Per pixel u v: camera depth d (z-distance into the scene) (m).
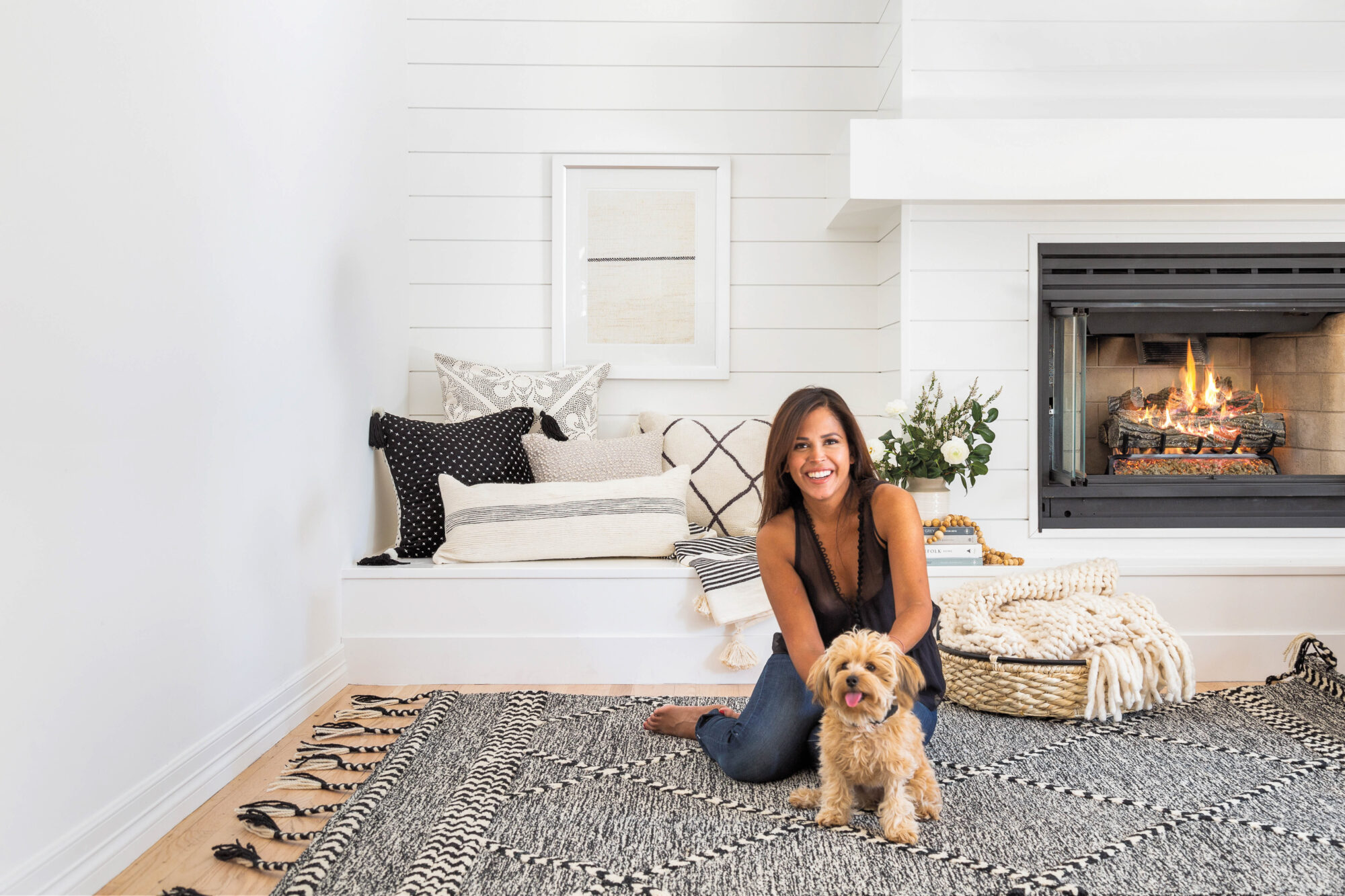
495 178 3.45
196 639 1.82
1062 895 1.40
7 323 1.30
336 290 2.64
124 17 1.59
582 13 3.44
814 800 1.72
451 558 2.68
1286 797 1.76
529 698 2.42
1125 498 3.08
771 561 1.77
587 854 1.54
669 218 3.45
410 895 1.40
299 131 2.37
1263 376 3.25
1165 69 3.03
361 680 2.65
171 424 1.73
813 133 3.45
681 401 3.48
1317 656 2.48
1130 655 2.21
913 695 1.53
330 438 2.58
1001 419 3.06
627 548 2.72
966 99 3.05
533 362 3.47
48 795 1.38
